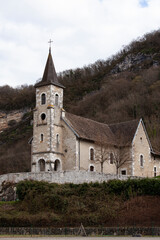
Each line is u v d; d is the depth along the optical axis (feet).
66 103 467.11
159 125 304.71
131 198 130.72
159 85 404.57
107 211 124.88
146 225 116.47
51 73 187.62
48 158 173.37
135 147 196.03
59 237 108.06
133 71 536.83
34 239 101.71
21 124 508.12
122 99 404.36
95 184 140.26
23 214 129.70
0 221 124.77
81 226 114.62
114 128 212.02
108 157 190.08
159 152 221.46
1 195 155.84
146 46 573.74
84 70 589.73
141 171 197.88
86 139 180.55
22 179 154.92
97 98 437.17
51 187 141.90
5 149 398.01
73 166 174.60
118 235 112.78
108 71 567.18
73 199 134.31
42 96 184.44
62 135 181.57
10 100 568.82
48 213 128.77
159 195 130.00
